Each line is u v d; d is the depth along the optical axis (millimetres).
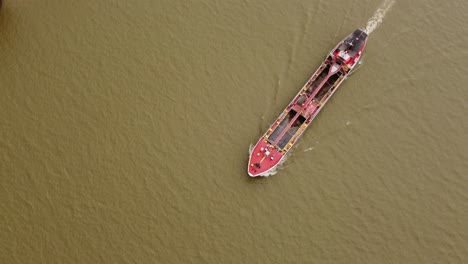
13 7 71500
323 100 67688
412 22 75188
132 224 60656
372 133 67438
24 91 66562
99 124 65625
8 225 59500
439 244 62062
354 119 68062
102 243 59531
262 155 63688
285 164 64500
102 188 62188
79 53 69750
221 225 61312
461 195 64688
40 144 63812
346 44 70062
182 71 69688
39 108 65812
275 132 65625
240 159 64625
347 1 75812
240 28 73312
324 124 67375
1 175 61844
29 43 69562
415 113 69125
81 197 61594
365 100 69312
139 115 66562
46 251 58656
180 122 66438
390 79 71000
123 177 62906
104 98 67250
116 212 61125
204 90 68688
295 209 62625
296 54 71812
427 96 70375
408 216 63156
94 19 72188
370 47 72812
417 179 65188
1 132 63969
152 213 61344
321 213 62625
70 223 60219
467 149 67438
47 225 59875
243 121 67000
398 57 72625
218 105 67812
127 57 70125
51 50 69500
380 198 63812
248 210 62250
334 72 68750
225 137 65875
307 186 63812
